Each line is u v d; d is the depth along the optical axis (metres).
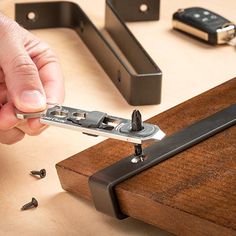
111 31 0.82
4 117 0.61
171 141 0.58
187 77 0.74
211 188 0.53
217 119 0.60
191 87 0.73
